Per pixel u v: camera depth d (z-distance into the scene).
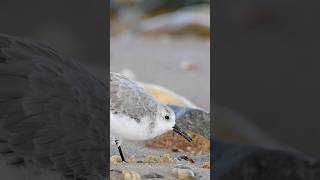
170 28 5.82
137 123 3.15
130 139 3.16
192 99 3.96
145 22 5.92
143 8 5.94
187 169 3.02
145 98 3.23
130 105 3.14
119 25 5.86
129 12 5.96
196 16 5.96
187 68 4.70
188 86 4.20
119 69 4.70
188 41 5.58
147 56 4.96
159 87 3.90
